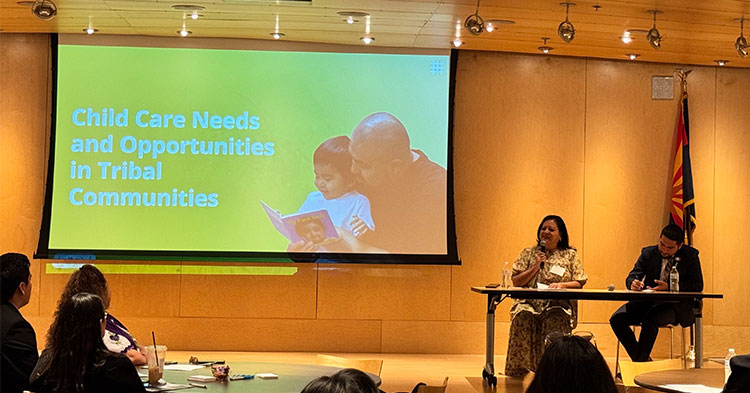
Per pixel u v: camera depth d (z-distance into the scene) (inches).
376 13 430.6
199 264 483.8
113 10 435.8
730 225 504.4
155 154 480.4
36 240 478.6
